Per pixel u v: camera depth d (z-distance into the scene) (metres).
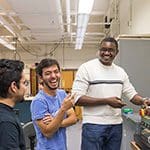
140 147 2.03
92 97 2.23
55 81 1.89
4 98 1.34
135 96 2.43
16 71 1.34
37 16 6.12
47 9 5.50
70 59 11.23
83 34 7.51
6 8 6.14
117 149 2.28
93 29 9.41
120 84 2.31
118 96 2.30
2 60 1.37
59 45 11.14
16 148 1.24
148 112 2.10
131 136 2.97
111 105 2.17
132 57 3.36
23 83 1.38
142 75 3.34
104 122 2.21
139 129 2.22
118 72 2.33
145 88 3.34
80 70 2.28
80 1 4.45
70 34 8.76
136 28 4.80
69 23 7.19
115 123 2.25
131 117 2.74
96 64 2.29
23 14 5.91
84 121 2.27
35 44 11.03
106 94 2.24
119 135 2.29
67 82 8.99
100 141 2.22
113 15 7.20
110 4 6.89
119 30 6.61
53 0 4.97
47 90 1.90
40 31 8.20
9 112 1.30
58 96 1.97
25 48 11.17
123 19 6.07
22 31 8.39
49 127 1.76
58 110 1.83
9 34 9.50
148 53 3.36
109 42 2.25
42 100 1.85
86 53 11.20
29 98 5.07
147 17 4.34
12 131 1.23
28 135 2.23
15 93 1.35
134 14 4.95
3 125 1.22
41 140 1.82
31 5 5.20
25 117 5.08
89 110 2.24
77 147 5.14
